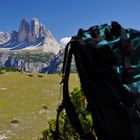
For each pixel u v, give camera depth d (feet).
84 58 4.13
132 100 3.88
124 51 3.99
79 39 4.17
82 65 4.14
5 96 86.79
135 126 3.86
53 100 86.99
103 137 4.09
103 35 4.14
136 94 3.90
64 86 4.26
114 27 4.11
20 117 72.02
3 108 77.46
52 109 79.82
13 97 86.63
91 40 4.09
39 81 106.52
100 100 4.03
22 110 77.00
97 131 4.14
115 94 3.93
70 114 4.23
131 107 3.88
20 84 100.53
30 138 61.93
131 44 4.03
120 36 4.05
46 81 107.24
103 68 4.00
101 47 4.00
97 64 4.05
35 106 80.64
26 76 112.27
